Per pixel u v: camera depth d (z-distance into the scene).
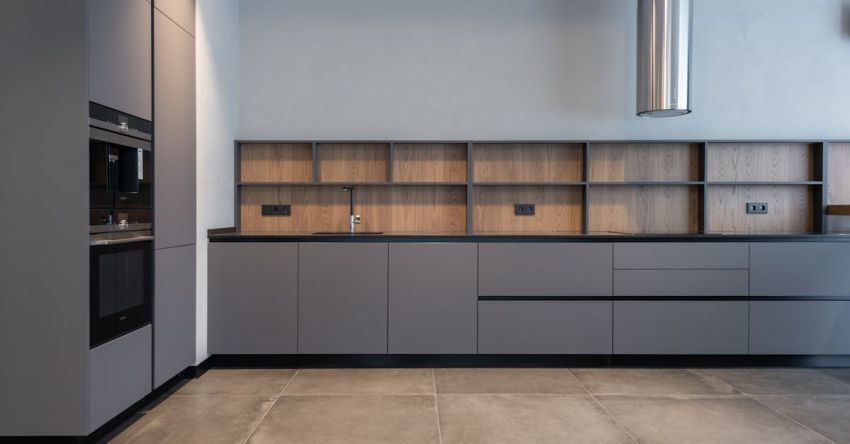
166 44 2.76
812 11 3.92
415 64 3.93
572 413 2.59
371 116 3.93
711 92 3.93
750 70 3.93
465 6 3.92
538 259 3.35
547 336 3.35
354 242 3.34
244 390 2.92
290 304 3.34
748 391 2.91
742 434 2.34
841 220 3.83
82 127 2.08
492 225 3.92
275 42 3.91
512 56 3.93
